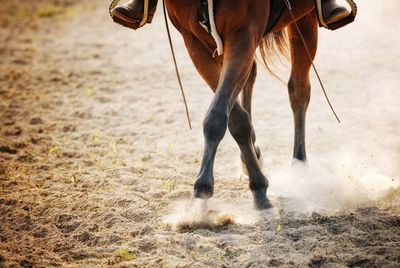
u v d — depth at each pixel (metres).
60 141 11.47
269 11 7.89
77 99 14.06
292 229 7.43
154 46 19.11
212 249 6.99
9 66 17.14
